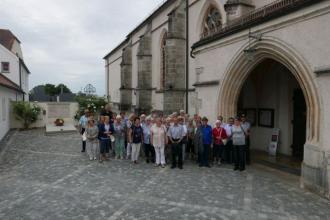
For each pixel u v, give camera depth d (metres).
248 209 7.09
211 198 7.88
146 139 12.39
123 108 37.62
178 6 21.92
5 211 7.08
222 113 12.31
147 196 8.08
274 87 14.75
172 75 21.95
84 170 11.10
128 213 6.91
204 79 13.70
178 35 21.95
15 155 14.13
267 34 9.77
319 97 7.99
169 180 9.67
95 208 7.23
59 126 25.64
